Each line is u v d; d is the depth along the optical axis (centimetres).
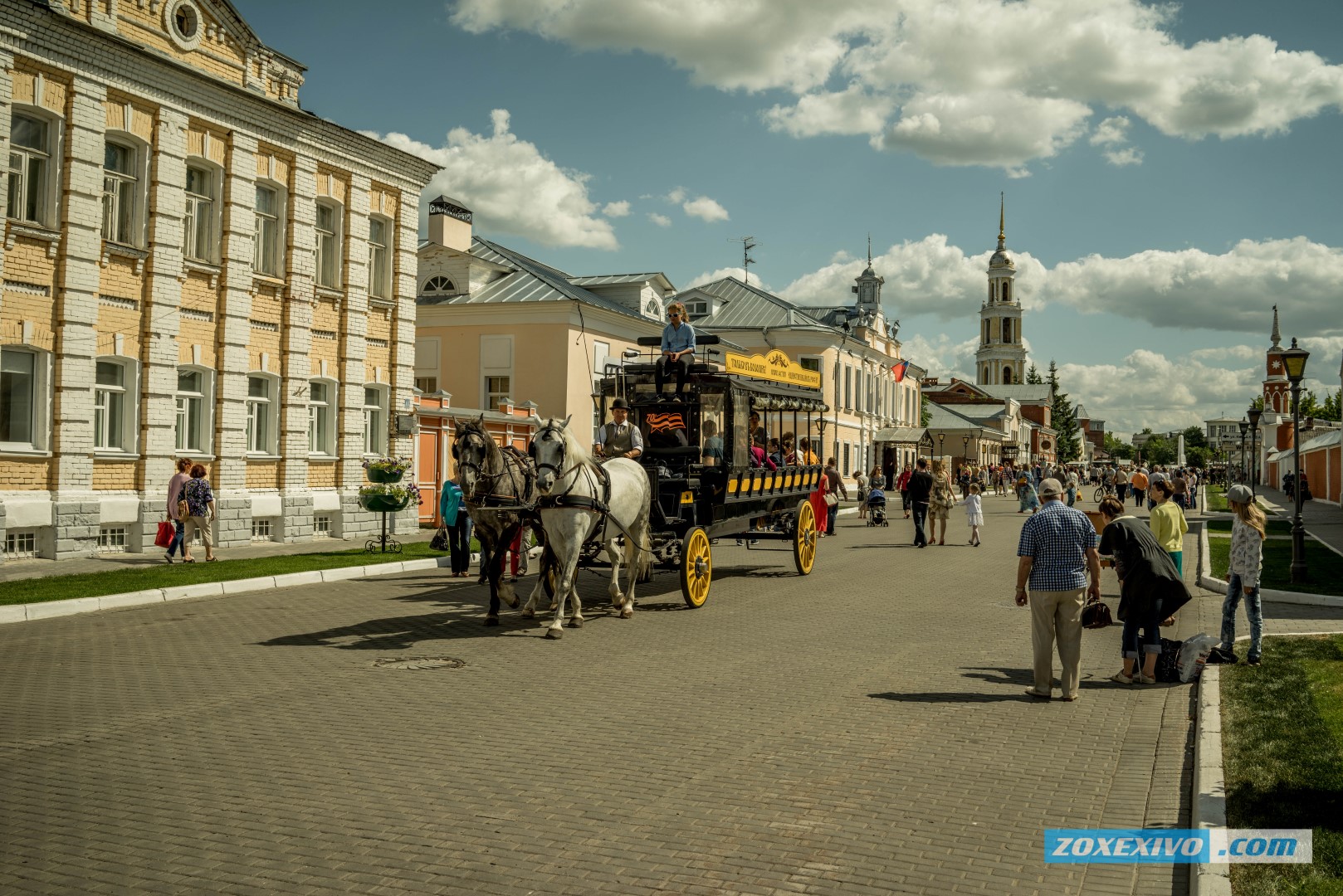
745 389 1609
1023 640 1188
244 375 2191
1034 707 862
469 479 1229
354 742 729
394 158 2580
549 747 720
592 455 1479
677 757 698
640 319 4072
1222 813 575
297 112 2267
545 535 1259
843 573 1916
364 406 2531
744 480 1597
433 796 611
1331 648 1109
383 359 2611
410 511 2644
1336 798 603
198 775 648
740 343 5259
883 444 6369
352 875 495
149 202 1975
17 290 1739
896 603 1489
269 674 957
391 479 2084
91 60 1839
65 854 518
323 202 2433
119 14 1911
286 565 1789
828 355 5316
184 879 488
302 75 2345
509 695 880
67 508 1805
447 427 2858
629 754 703
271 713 809
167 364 2000
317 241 2417
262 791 619
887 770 675
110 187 1922
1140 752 726
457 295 3825
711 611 1391
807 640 1170
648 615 1356
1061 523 887
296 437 2323
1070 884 500
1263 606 1492
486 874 498
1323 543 2452
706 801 608
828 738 752
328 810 586
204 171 2128
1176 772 682
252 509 2203
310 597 1509
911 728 782
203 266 2080
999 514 4297
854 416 5803
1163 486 1395
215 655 1051
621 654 1073
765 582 1764
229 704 841
